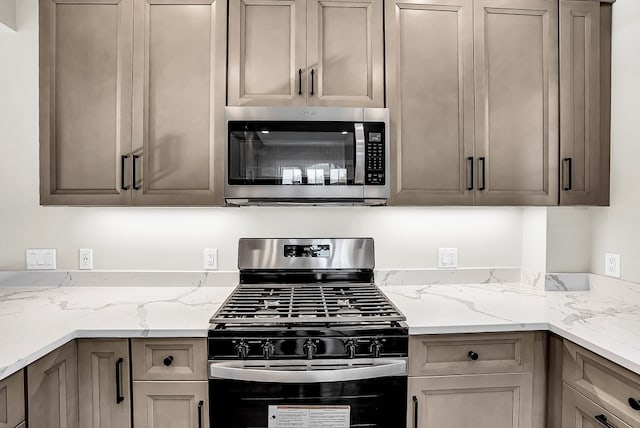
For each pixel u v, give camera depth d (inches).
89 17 69.4
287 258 82.0
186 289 80.4
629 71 71.6
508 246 87.2
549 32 73.5
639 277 69.6
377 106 71.2
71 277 81.7
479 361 59.3
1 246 81.0
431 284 85.1
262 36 70.4
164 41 69.7
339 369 55.9
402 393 57.9
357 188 68.9
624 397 46.9
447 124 71.9
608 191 75.9
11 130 80.4
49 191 69.1
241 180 68.2
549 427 60.0
